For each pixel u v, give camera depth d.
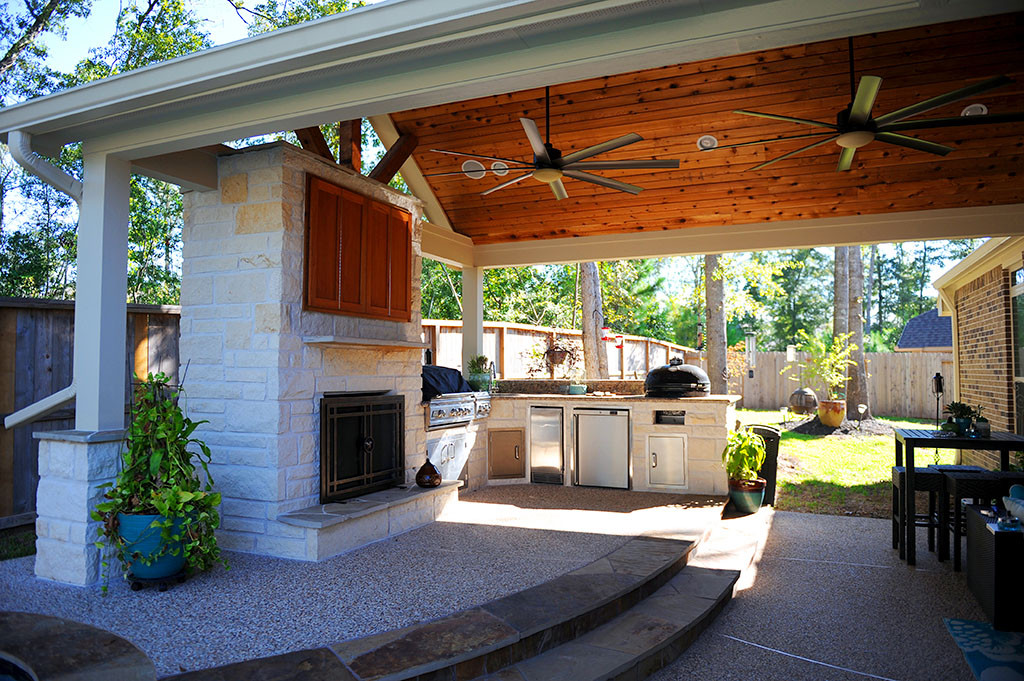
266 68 3.35
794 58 5.79
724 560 5.02
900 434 5.45
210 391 4.77
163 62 3.54
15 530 5.32
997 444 4.97
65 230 13.91
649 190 7.58
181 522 3.85
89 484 3.98
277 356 4.51
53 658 2.88
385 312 5.61
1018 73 5.57
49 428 5.49
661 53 3.03
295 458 4.64
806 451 10.98
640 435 7.38
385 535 5.07
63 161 12.93
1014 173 6.55
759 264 13.29
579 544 4.89
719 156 6.97
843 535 6.14
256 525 4.57
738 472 6.63
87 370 4.20
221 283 4.77
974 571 4.38
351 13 3.09
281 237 4.55
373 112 3.64
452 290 16.77
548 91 6.52
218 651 2.97
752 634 3.89
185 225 4.96
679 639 3.61
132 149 4.14
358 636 3.14
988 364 8.66
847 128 4.65
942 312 11.05
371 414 5.36
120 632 3.21
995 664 3.42
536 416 7.79
